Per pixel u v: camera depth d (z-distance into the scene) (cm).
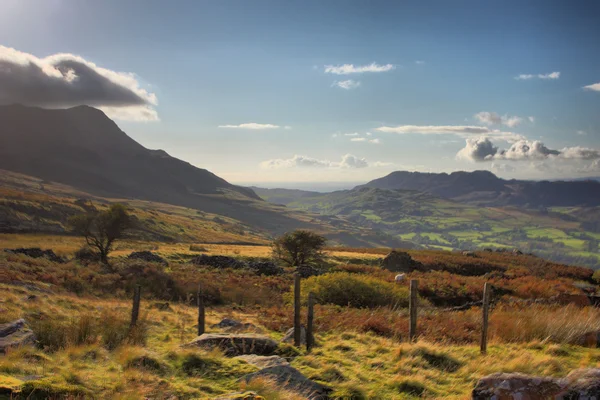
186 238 12281
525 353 1006
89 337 1074
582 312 1462
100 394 673
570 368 919
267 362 931
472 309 2070
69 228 4934
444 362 1033
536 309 1630
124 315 1723
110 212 4966
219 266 4662
